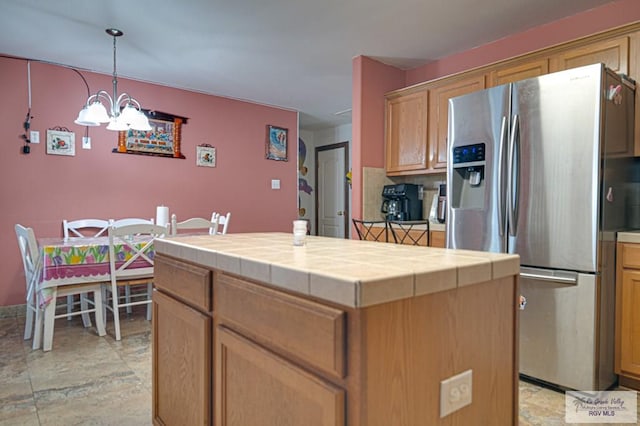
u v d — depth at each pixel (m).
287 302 0.88
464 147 2.45
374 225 3.38
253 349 1.01
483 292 0.95
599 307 1.94
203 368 1.23
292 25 2.88
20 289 3.48
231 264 1.09
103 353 2.55
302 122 6.12
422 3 2.57
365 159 3.52
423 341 0.82
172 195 4.32
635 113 2.29
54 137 3.62
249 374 1.04
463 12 2.70
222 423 1.16
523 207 2.15
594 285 1.92
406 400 0.79
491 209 2.29
